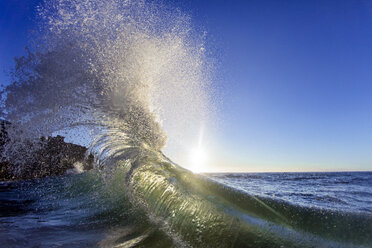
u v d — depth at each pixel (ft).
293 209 5.87
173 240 6.80
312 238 4.97
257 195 6.79
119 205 10.57
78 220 9.84
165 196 8.37
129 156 13.05
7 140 19.45
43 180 18.75
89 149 17.97
